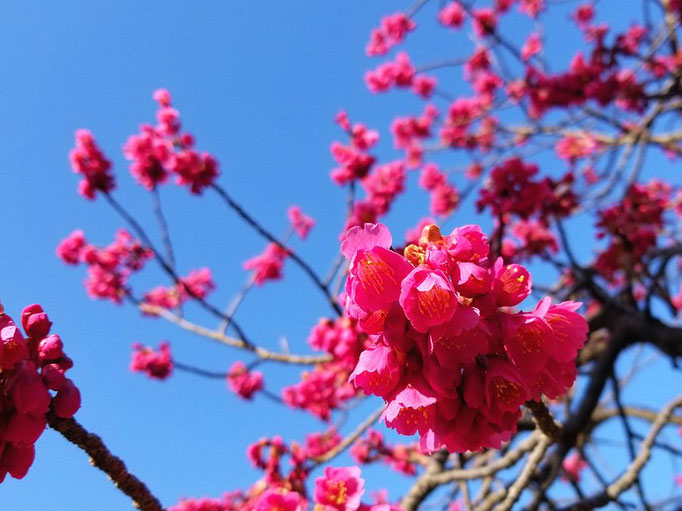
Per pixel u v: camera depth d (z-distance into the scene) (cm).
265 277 102
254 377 100
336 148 79
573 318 32
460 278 30
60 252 91
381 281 30
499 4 128
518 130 124
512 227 90
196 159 66
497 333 31
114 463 35
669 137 105
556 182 72
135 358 95
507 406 31
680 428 102
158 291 102
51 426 33
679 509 83
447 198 114
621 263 85
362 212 76
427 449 33
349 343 65
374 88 130
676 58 107
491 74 132
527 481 50
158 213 70
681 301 123
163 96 69
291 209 107
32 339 33
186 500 87
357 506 43
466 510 71
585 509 58
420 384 30
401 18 128
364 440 100
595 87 106
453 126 133
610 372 80
